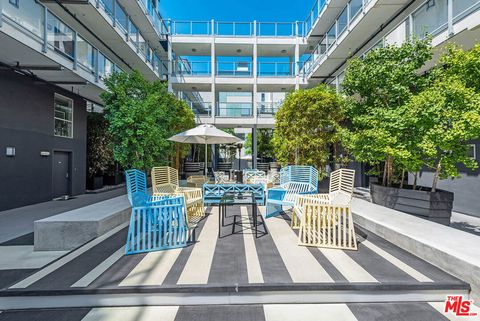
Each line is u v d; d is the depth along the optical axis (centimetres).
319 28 1413
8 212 638
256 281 247
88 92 938
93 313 228
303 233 348
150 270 273
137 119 660
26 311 232
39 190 764
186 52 1756
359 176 963
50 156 805
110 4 1004
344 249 332
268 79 1583
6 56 618
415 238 311
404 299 243
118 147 673
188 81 1566
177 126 1038
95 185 1048
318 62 1347
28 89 720
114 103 666
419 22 714
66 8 831
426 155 457
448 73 444
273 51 1744
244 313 227
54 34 648
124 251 329
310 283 243
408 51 508
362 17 881
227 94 2103
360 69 549
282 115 849
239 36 1611
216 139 727
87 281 249
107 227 413
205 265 286
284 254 317
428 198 436
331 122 745
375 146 488
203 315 224
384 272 266
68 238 379
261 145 2048
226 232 413
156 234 357
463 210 596
